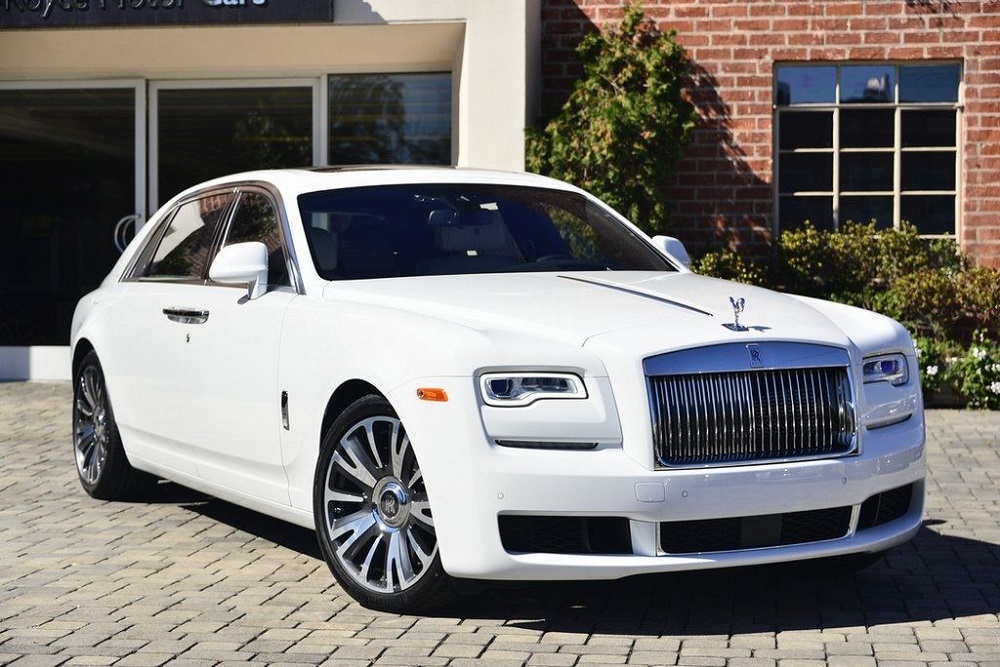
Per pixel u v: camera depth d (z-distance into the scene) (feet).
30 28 37.91
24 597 17.72
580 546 15.70
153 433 22.35
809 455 16.25
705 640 15.60
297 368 18.26
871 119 40.14
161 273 23.18
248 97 42.65
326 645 15.44
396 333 16.66
